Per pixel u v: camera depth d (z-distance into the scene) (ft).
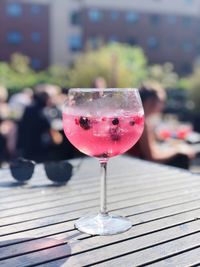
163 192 4.57
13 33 83.97
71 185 4.83
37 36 85.46
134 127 3.52
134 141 3.62
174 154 9.58
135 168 5.75
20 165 4.88
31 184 4.84
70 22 87.45
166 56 96.17
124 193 4.53
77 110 3.49
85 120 3.42
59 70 69.41
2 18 83.10
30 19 84.69
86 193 4.52
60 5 86.17
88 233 3.37
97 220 3.61
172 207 4.06
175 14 96.07
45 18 85.46
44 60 86.07
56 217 3.76
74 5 87.45
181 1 96.32
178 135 11.82
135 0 92.17
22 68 72.49
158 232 3.42
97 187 4.76
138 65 62.08
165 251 3.07
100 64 49.39
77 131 3.49
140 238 3.30
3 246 3.15
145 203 4.18
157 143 11.33
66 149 14.23
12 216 3.78
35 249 3.09
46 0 85.10
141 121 3.61
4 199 4.27
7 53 83.92
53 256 2.98
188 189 4.69
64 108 3.74
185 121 28.25
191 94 36.65
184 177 5.25
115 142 3.48
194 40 98.48
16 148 16.52
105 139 3.45
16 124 17.29
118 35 91.56
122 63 51.13
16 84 58.49
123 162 6.16
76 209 3.99
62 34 86.84
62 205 4.10
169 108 33.45
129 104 3.52
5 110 16.52
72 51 88.12
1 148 15.58
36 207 4.04
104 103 3.48
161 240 3.26
